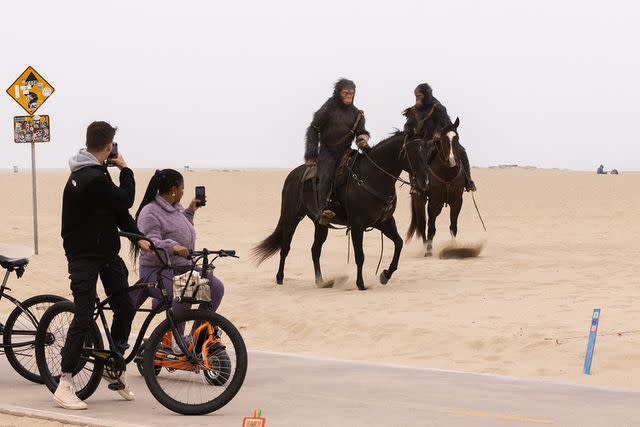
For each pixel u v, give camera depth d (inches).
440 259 866.8
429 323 518.3
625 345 443.2
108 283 328.2
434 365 429.1
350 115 668.1
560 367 415.8
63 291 676.1
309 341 506.0
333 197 672.4
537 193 2038.6
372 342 487.8
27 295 653.3
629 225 1347.2
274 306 607.8
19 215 1449.3
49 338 342.3
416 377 386.3
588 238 1142.3
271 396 347.6
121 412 319.9
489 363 431.2
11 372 390.6
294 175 716.0
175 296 321.1
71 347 321.1
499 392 355.9
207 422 304.8
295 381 375.9
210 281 335.3
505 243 1058.1
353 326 523.5
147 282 361.4
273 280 750.5
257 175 2901.1
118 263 330.0
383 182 657.0
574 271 754.2
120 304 330.0
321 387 363.9
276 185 2354.8
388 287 674.2
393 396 348.2
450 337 478.9
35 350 342.6
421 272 763.4
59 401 323.9
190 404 315.6
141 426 294.4
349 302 607.2
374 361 438.0
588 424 306.0
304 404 334.3
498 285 668.1
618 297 593.6
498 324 509.7
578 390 360.8
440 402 338.3
